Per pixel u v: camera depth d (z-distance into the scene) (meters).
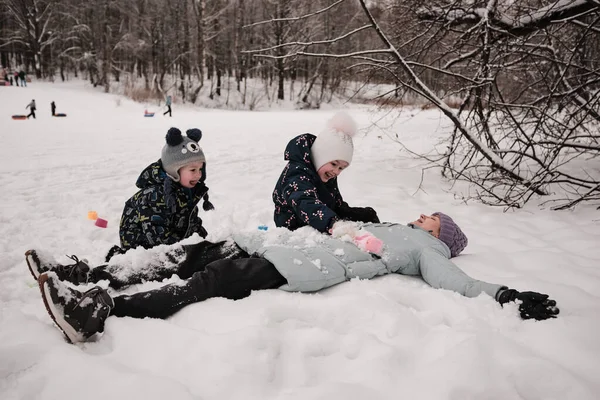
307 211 3.05
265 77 41.91
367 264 2.80
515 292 2.36
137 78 43.72
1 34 51.06
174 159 3.06
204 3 35.75
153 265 2.59
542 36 6.47
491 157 5.37
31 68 54.44
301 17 5.38
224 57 39.19
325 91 37.91
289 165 3.35
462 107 6.10
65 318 1.93
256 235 2.87
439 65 6.83
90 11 46.88
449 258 3.19
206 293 2.38
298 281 2.52
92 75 42.19
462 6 6.32
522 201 5.52
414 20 6.86
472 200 5.65
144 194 3.13
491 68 5.78
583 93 6.18
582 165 7.14
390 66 6.25
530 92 7.13
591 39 6.67
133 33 41.44
